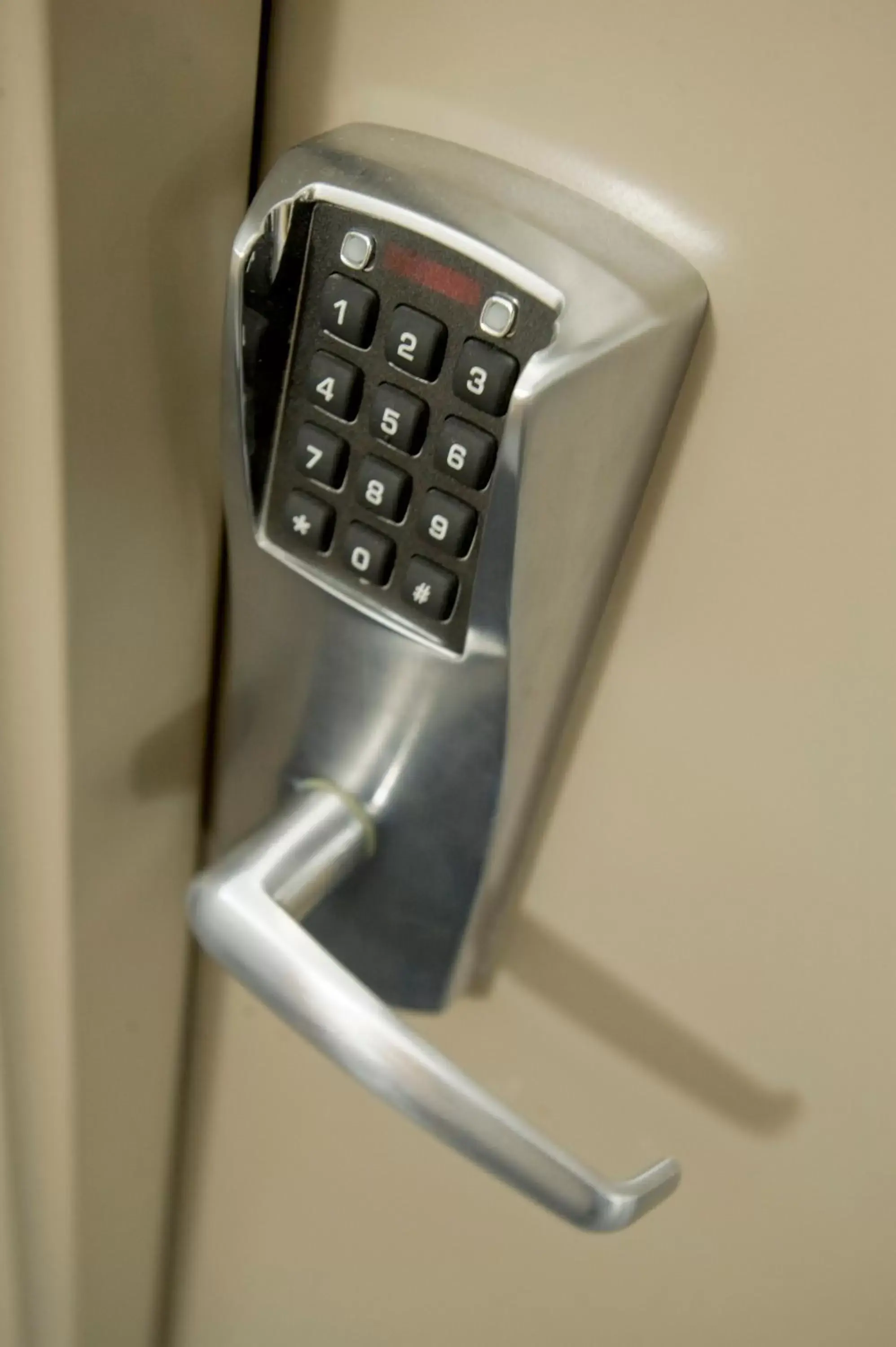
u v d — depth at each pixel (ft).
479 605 0.82
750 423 0.77
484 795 0.95
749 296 0.74
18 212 0.72
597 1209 0.90
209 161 0.81
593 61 0.72
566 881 1.04
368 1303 1.52
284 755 1.06
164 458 0.90
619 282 0.72
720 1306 1.20
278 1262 1.57
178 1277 1.72
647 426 0.79
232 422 0.87
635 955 1.04
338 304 0.78
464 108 0.78
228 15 0.76
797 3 0.66
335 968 0.92
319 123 0.83
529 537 0.78
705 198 0.73
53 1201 1.36
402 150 0.77
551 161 0.76
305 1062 1.33
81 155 0.71
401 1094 0.89
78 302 0.76
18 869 1.07
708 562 0.83
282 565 0.91
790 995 0.98
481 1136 0.89
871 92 0.66
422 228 0.73
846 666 0.82
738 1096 1.06
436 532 0.81
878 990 0.93
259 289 0.80
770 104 0.69
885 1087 0.97
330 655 0.94
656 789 0.95
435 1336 1.48
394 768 0.98
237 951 0.93
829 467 0.76
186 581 1.00
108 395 0.82
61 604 0.88
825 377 0.74
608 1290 1.27
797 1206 1.08
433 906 1.04
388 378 0.79
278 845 0.99
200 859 1.25
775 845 0.92
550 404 0.72
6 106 0.68
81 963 1.13
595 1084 1.14
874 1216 1.05
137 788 1.08
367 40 0.79
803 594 0.81
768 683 0.86
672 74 0.71
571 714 0.95
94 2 0.67
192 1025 1.41
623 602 0.88
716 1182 1.12
